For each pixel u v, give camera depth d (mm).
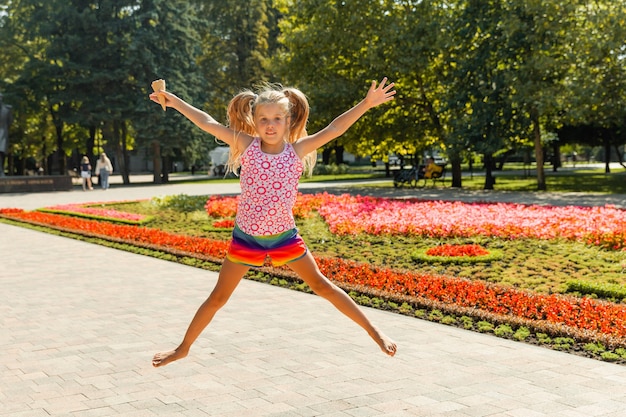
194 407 4777
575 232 12766
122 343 6570
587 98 24391
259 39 51219
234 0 50906
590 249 11805
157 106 42312
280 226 4137
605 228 12359
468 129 28000
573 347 6273
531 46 26328
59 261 12109
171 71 43656
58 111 44031
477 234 13664
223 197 24641
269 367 5727
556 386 5145
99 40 43469
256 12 51406
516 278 9812
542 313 7375
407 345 6398
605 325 6613
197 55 49250
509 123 27578
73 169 67250
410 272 9719
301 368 5684
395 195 26344
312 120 30562
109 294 9055
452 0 30547
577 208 16953
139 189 36594
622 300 8266
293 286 9391
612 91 25016
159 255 12555
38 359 6043
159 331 7039
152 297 8836
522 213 15797
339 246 13414
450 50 29672
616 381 5262
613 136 40438
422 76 30750
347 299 4137
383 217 15906
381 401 4848
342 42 30281
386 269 9992
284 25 33875
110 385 5297
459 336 6746
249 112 4246
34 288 9516
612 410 4605
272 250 4160
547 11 25312
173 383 5328
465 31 28094
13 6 46469
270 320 7449
